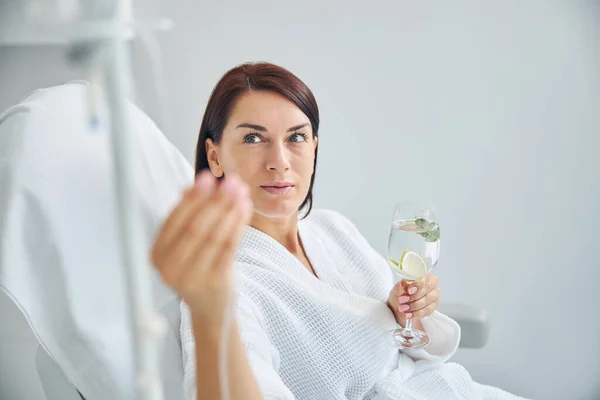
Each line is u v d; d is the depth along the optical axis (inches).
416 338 48.3
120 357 36.8
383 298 51.6
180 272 22.4
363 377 46.1
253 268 45.0
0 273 34.8
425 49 70.1
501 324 77.3
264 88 45.2
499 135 72.4
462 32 69.7
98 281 36.9
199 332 26.0
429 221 44.1
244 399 27.6
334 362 44.9
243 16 66.9
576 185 73.7
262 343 37.9
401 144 72.5
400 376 48.9
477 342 54.2
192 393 32.5
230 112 45.2
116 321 37.0
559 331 77.3
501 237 75.0
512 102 71.6
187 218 22.2
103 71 18.9
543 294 76.5
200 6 65.8
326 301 45.7
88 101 19.7
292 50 68.8
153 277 44.0
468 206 74.2
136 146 45.0
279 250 47.1
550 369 78.3
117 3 18.9
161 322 21.0
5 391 38.1
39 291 36.1
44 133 37.9
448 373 51.0
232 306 24.9
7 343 38.0
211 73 67.4
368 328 46.7
